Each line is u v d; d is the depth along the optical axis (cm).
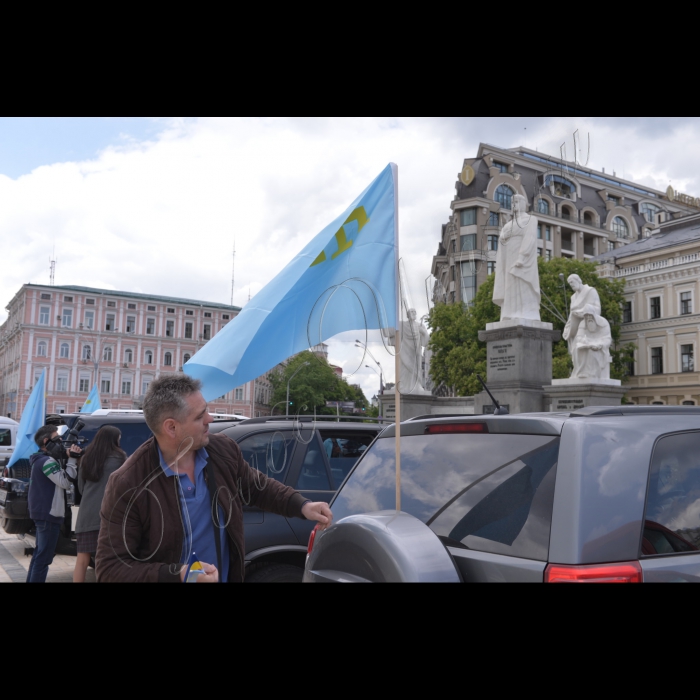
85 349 8138
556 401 1529
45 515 626
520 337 1546
